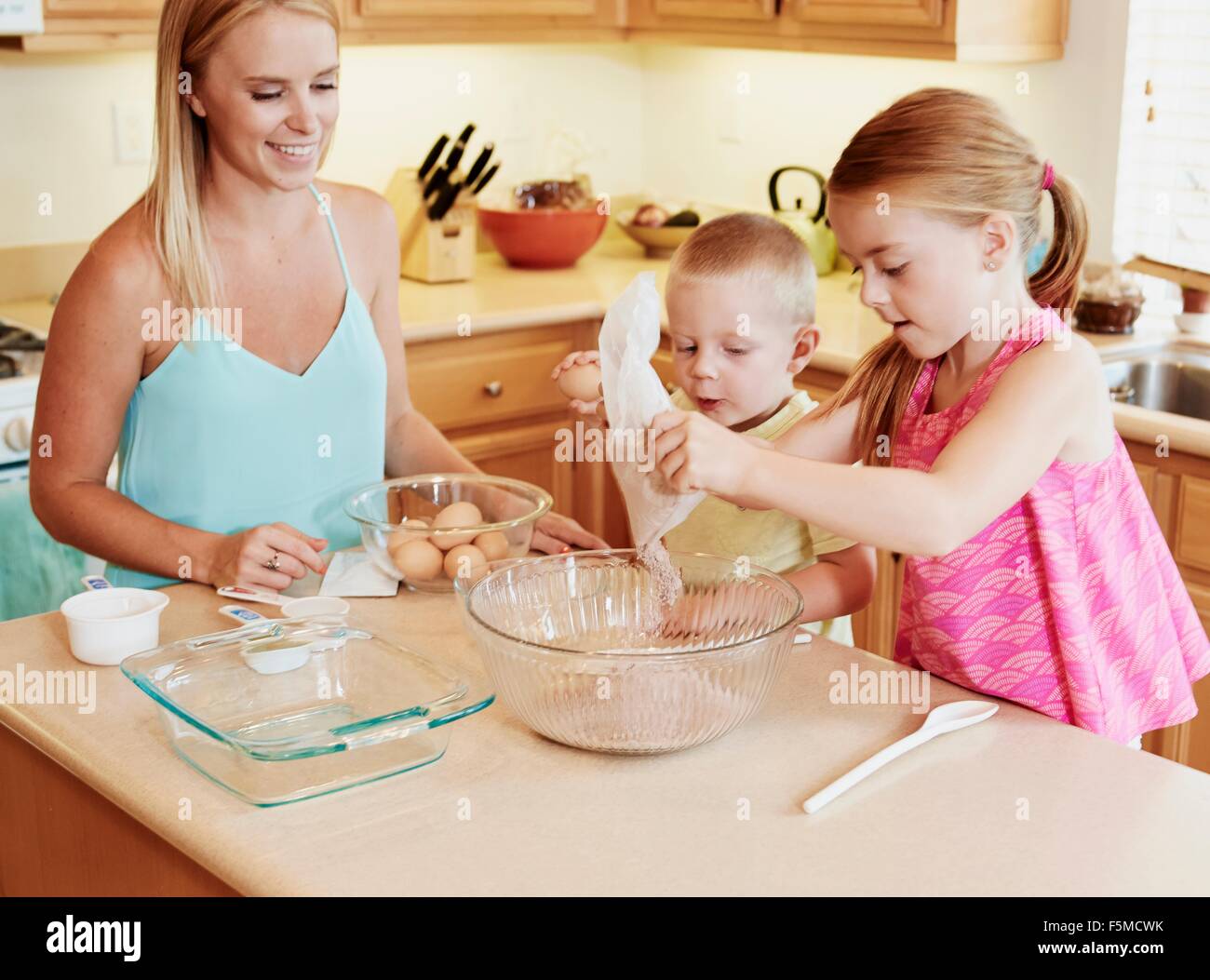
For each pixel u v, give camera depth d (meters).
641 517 1.18
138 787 1.04
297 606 1.34
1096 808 1.02
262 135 1.46
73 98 2.76
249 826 0.99
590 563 1.27
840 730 1.15
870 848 0.96
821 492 1.08
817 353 2.40
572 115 3.52
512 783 1.05
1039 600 1.22
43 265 2.79
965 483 1.10
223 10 1.41
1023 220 1.16
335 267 1.65
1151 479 2.10
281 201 1.56
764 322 1.48
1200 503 2.04
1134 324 2.54
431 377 2.70
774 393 1.54
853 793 1.04
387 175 3.23
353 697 1.15
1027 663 1.23
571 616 1.27
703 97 3.46
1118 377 2.41
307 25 1.44
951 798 1.03
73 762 1.10
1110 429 1.22
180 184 1.50
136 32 2.47
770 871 0.93
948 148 1.11
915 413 1.30
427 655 1.19
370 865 0.94
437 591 1.43
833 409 1.37
